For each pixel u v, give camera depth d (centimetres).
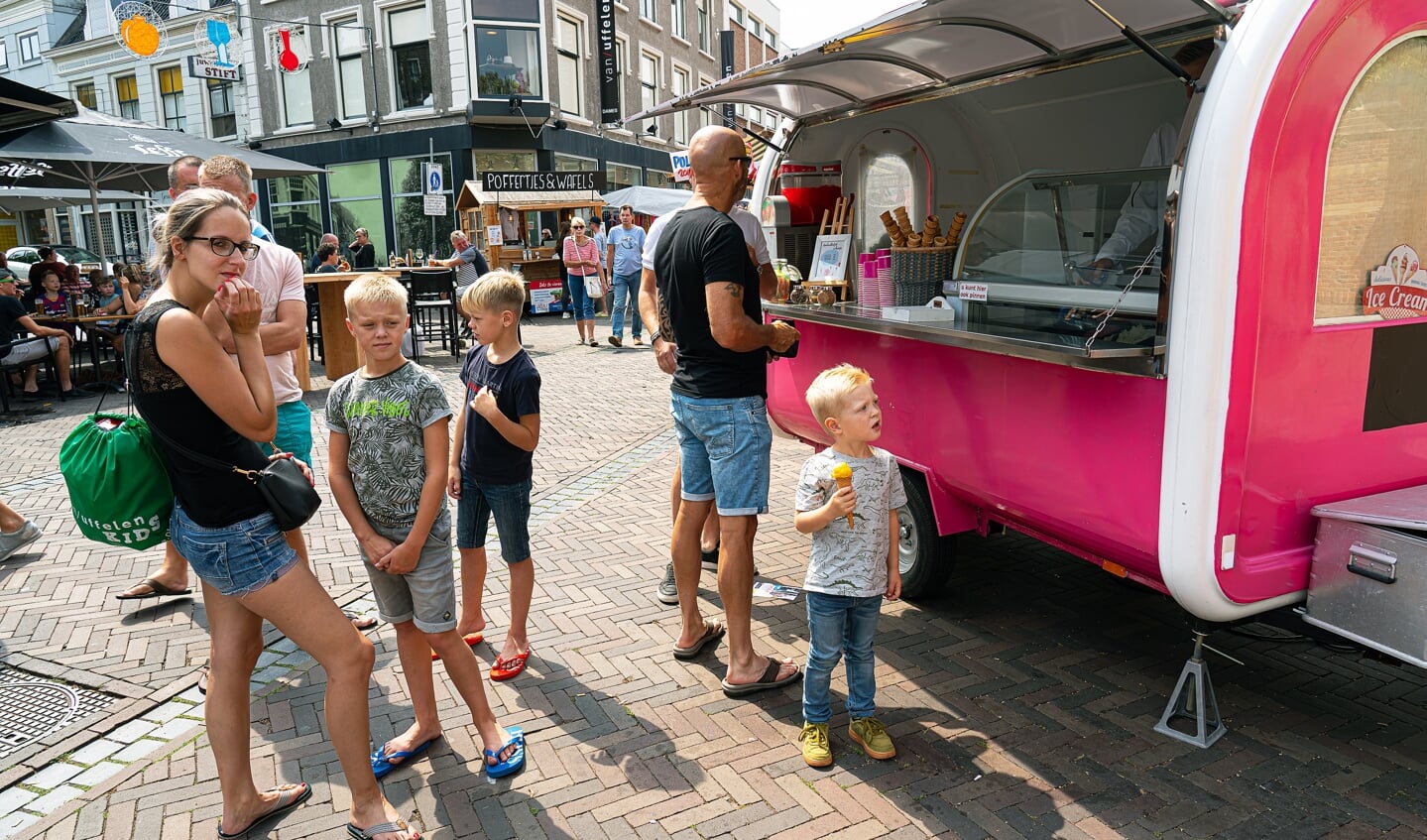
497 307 316
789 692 324
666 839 246
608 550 471
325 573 449
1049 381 287
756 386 316
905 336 321
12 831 258
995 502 320
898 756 282
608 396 894
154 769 285
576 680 335
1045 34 325
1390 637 233
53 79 2533
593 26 2142
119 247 2638
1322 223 239
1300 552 257
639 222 2002
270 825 256
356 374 269
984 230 365
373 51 1953
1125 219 310
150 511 232
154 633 383
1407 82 247
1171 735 287
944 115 459
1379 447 266
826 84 410
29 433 765
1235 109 221
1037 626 371
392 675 344
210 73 1786
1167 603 391
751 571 320
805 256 498
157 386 213
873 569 271
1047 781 266
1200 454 236
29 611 404
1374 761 272
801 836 246
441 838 249
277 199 2175
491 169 1959
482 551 356
